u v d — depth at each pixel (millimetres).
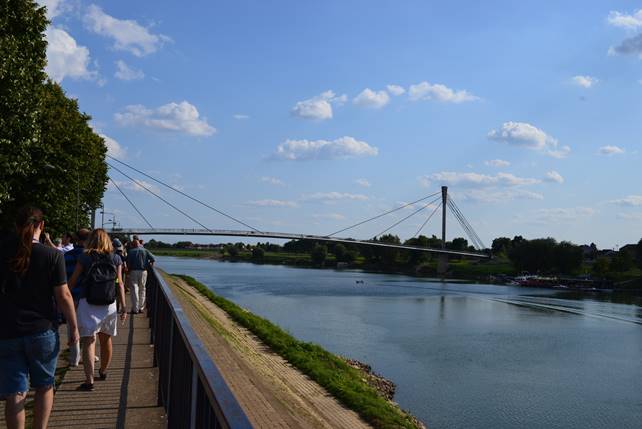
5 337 5035
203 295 43750
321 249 189625
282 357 22188
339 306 60000
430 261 175625
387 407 17078
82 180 36000
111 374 9328
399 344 37375
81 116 38812
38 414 5309
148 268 16875
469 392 25547
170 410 6355
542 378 29172
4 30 20688
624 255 128750
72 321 5430
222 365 15383
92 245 8539
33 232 5219
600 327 50781
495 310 63344
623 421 22391
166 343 7254
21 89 20531
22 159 21453
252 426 2473
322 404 16422
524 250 141000
